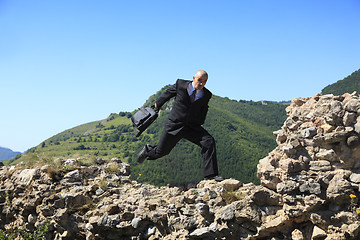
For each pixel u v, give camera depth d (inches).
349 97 207.9
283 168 211.8
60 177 318.3
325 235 197.2
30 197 316.5
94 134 4005.9
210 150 223.0
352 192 192.9
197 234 219.3
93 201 289.0
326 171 204.1
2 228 358.6
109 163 351.9
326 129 206.4
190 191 241.4
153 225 247.1
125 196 281.0
